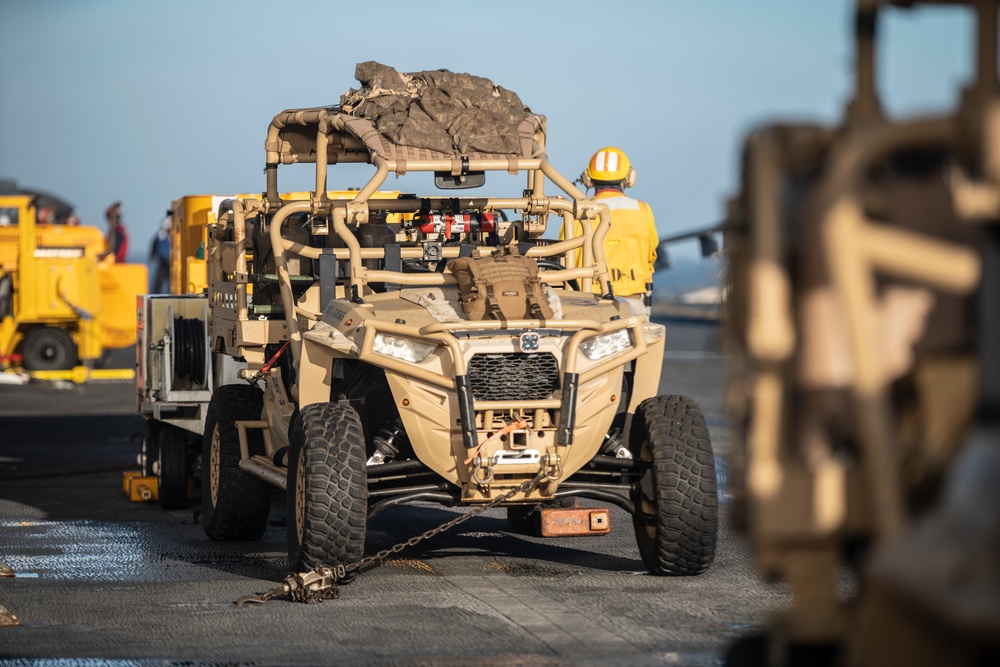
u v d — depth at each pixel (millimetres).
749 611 16094
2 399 51250
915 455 6203
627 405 19797
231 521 21953
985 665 5328
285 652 14047
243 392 23000
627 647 14156
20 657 13875
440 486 18578
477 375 17953
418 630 15109
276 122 21906
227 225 23797
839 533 6309
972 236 6117
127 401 50625
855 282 5844
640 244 26000
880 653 5668
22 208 55781
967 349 6180
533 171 21594
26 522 24531
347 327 18344
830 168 5922
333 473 17359
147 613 16219
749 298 6242
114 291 59469
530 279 18797
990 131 5746
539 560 20078
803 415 6352
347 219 19500
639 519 19031
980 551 5293
